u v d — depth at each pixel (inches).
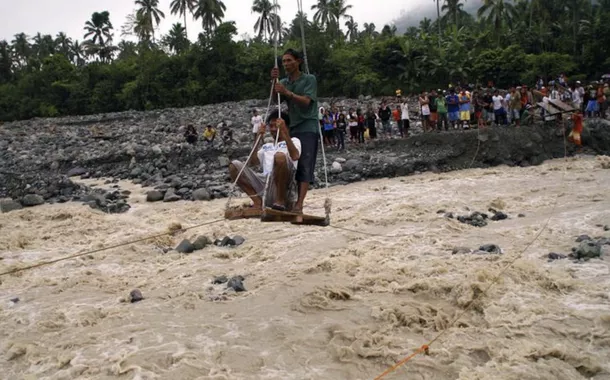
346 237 536.7
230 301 373.4
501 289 354.3
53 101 2576.3
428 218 597.0
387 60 2133.4
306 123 300.0
